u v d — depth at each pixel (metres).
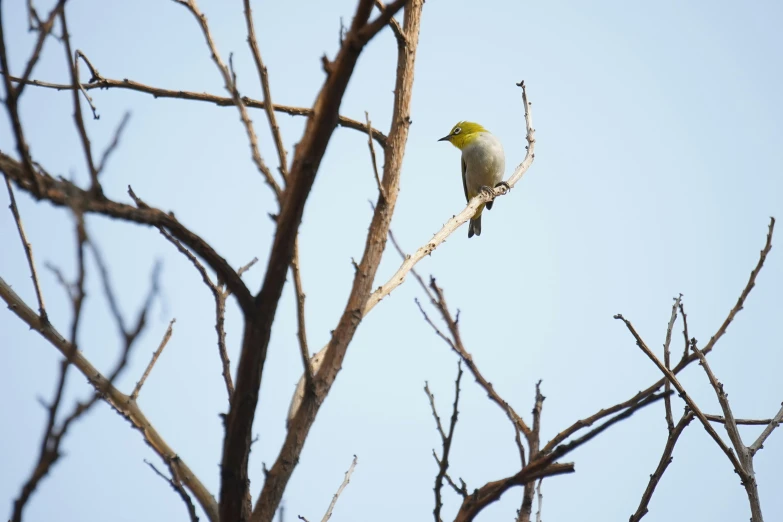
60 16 4.29
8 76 4.21
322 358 7.57
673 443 7.72
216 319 7.54
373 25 5.14
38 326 6.94
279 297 5.58
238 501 5.75
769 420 8.48
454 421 5.75
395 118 8.45
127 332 3.51
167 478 5.88
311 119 5.66
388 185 8.06
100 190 4.68
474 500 5.44
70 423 3.68
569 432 8.02
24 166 4.40
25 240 7.06
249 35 6.29
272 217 5.60
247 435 5.64
